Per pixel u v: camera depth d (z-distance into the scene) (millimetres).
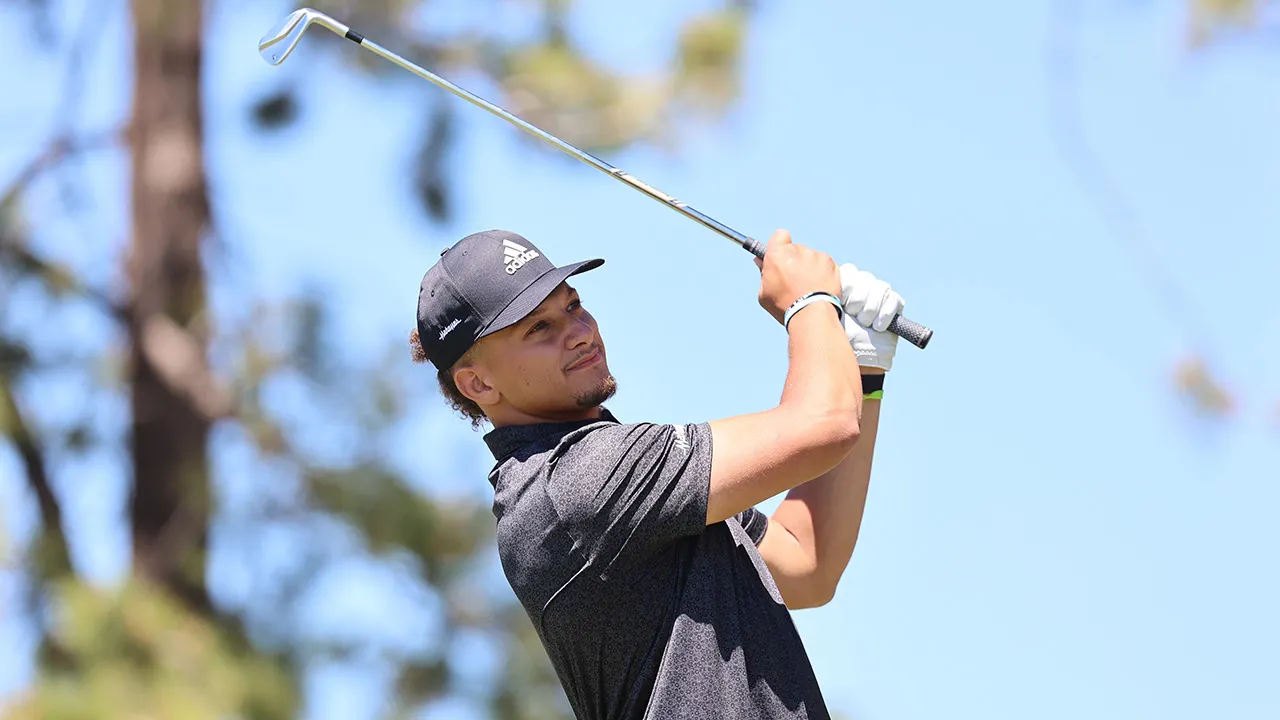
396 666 32062
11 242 32438
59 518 31984
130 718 27172
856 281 12984
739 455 11820
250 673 29562
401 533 32125
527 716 32938
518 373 12672
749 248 13102
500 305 12594
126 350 33000
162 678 27953
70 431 32250
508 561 12445
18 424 31500
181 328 33031
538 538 12141
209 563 31859
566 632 12133
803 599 13375
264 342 32344
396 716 31891
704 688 11609
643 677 11906
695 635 11719
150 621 28547
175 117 34281
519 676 33250
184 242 33750
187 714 27422
